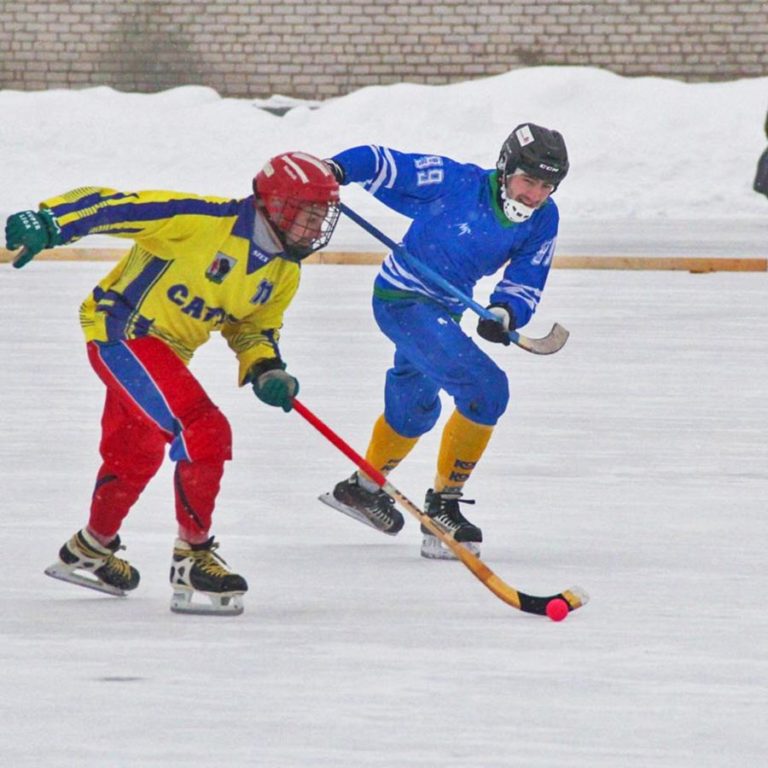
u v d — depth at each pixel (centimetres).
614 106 8444
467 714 1373
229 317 1745
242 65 9044
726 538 2106
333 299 4691
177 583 1723
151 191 1694
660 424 2922
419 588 1856
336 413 2967
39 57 9094
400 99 8519
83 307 1762
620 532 2142
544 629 1664
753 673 1503
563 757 1267
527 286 2111
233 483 2441
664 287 5072
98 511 1772
